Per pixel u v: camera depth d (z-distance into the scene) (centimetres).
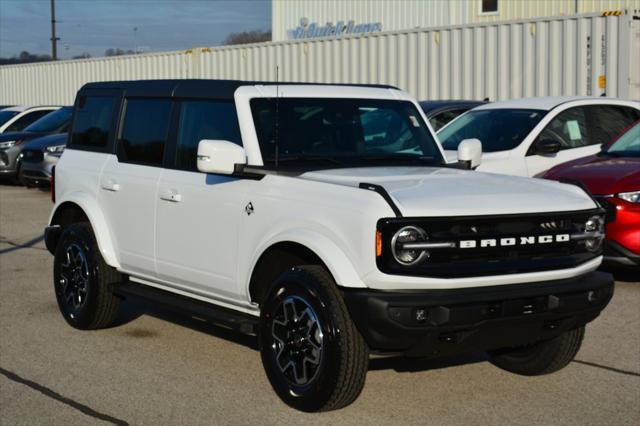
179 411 532
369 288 485
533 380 588
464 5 2473
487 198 505
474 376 598
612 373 602
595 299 523
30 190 1900
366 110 628
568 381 586
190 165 621
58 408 539
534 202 513
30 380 595
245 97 590
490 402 545
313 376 509
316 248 500
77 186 721
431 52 1762
